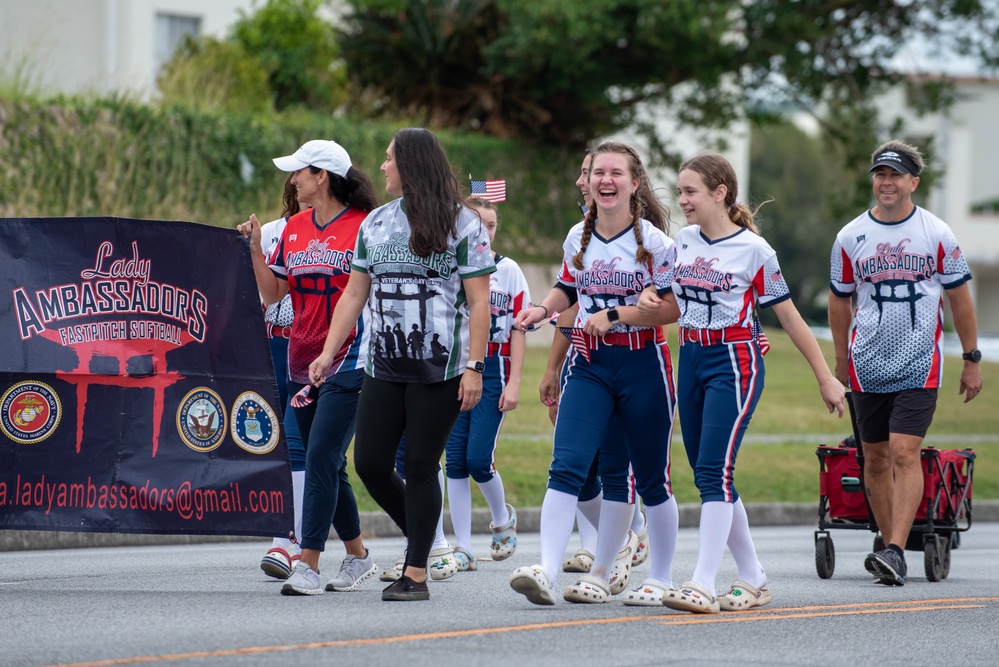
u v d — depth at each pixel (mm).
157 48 53312
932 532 17531
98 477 14602
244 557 19297
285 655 10617
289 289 15055
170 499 14625
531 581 13156
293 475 15828
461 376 13516
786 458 34000
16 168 37312
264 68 51031
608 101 57625
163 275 14648
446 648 11109
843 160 64438
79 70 49750
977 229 128000
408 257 13281
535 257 54594
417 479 13734
